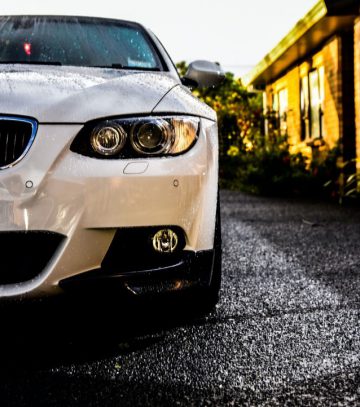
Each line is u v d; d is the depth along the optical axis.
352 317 2.98
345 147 10.14
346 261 4.43
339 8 8.63
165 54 3.72
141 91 2.62
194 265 2.57
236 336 2.70
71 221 2.35
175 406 2.00
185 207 2.50
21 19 3.82
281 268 4.18
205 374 2.27
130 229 2.43
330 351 2.51
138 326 2.82
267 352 2.50
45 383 2.20
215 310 3.09
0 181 2.31
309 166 10.98
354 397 2.05
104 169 2.38
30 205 2.32
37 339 2.65
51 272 2.35
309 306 3.18
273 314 3.03
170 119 2.52
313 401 2.03
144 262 2.49
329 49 10.47
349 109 10.09
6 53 3.46
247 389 2.13
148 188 2.42
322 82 11.21
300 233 5.82
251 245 5.15
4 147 2.35
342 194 9.17
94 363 2.39
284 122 14.18
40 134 2.37
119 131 2.43
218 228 2.89
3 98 2.43
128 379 2.23
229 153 14.84
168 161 2.47
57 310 3.00
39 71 2.88
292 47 11.34
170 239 2.51
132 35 3.80
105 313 2.97
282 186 10.71
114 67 3.44
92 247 2.39
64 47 3.55
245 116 14.86
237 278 3.85
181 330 2.78
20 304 2.37
